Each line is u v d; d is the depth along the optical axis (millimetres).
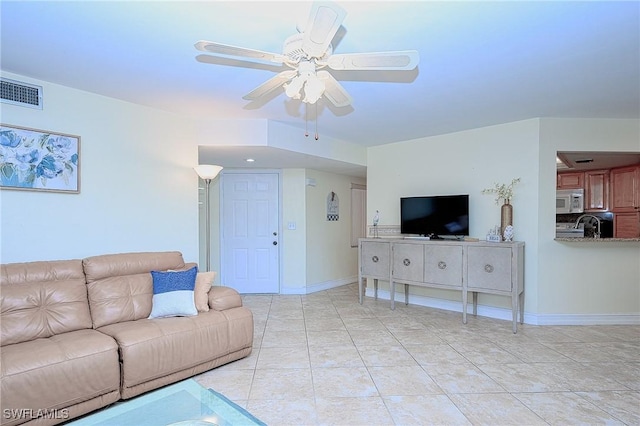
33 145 2699
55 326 2352
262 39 2154
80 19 1923
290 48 1847
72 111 2918
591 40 2164
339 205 6379
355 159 5211
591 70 2613
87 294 2627
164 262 3123
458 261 3996
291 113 3668
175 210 3619
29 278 2416
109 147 3139
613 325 3863
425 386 2467
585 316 3908
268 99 3225
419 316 4262
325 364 2840
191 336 2564
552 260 3889
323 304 4891
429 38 2135
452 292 4555
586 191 6066
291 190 5633
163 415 1734
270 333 3625
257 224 5625
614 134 3932
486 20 1934
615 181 5754
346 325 3896
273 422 2045
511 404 2227
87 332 2383
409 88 2971
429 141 4773
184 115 3693
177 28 2023
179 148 3664
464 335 3539
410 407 2201
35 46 2230
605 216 5953
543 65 2531
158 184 3486
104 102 3111
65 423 2031
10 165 2588
